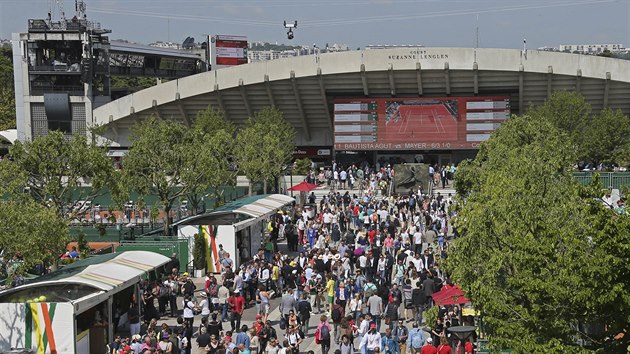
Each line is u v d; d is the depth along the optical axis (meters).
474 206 31.86
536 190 32.19
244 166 80.88
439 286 41.62
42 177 54.22
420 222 63.75
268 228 64.31
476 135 108.44
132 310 40.62
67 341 35.53
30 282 37.84
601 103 105.94
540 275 24.80
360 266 47.94
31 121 113.81
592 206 23.30
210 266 56.03
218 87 107.69
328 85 108.38
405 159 115.81
